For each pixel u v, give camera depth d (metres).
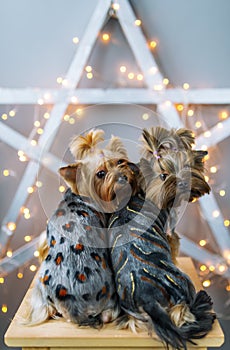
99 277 0.70
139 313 0.68
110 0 0.96
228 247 1.03
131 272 0.70
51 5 0.98
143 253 0.70
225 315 1.07
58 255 0.72
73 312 0.70
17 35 0.99
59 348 0.71
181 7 0.98
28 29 0.99
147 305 0.68
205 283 1.05
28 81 1.00
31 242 1.04
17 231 1.05
